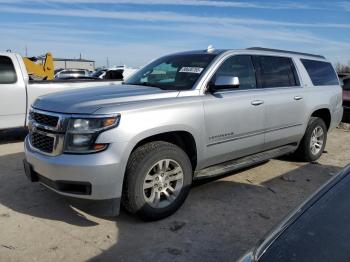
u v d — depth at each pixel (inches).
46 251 146.0
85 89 188.7
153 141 170.4
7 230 161.6
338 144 344.2
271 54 235.6
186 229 164.2
